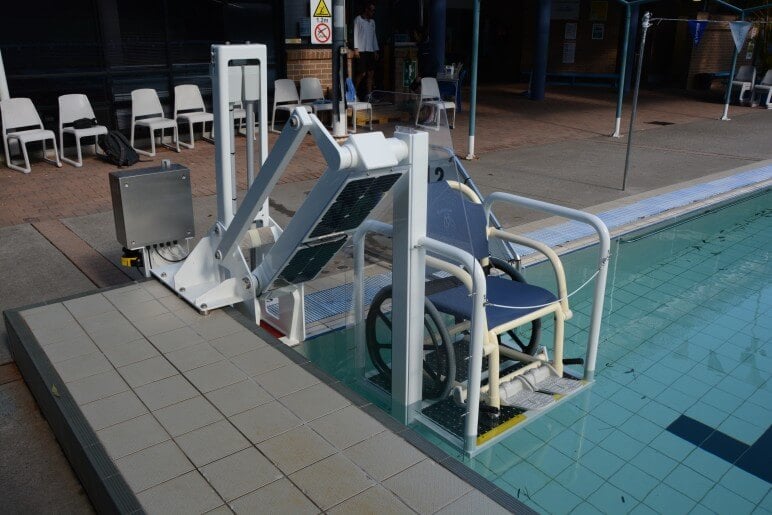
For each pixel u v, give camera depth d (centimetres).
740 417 312
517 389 320
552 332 398
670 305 438
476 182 705
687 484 264
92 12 781
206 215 556
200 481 213
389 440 235
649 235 568
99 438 233
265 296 340
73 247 471
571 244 514
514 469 271
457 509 202
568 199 639
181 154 812
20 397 296
